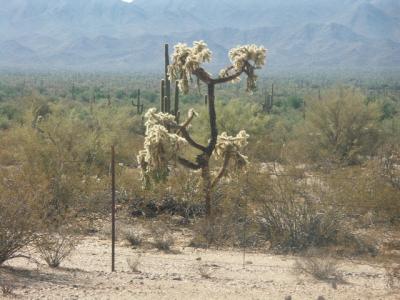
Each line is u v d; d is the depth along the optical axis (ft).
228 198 76.28
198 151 92.58
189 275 54.65
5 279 47.01
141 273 54.44
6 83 583.17
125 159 109.09
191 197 82.69
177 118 124.88
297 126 147.33
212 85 76.54
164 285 49.26
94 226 77.82
